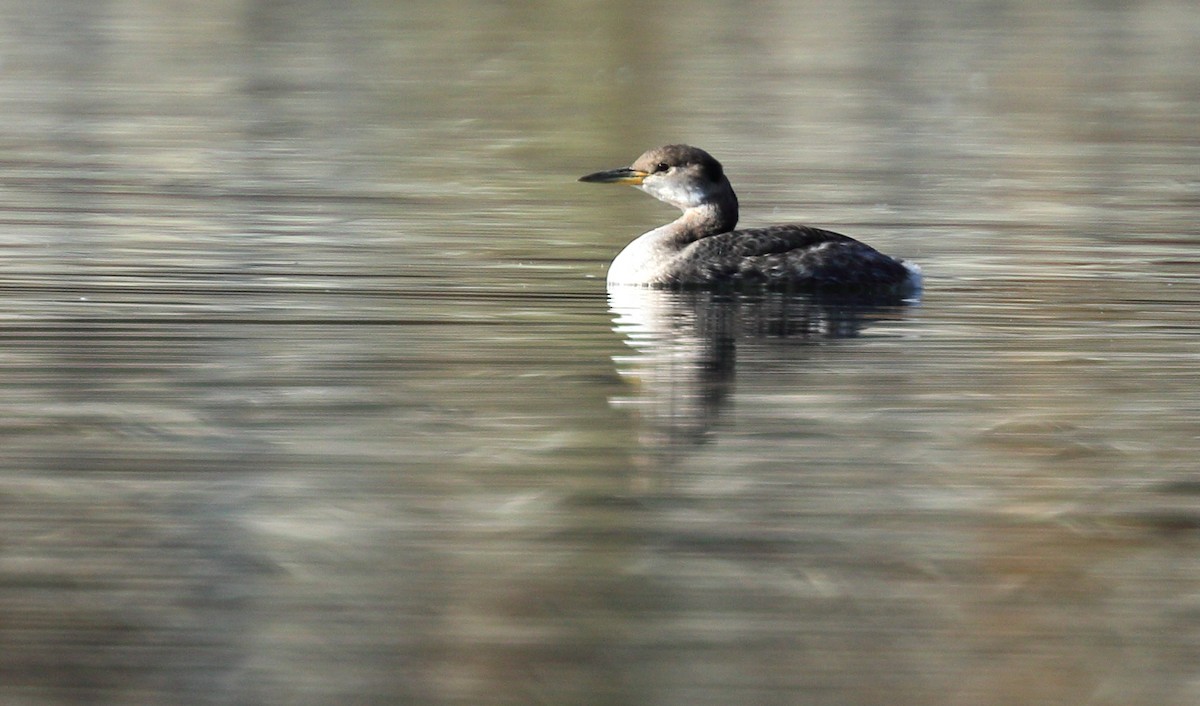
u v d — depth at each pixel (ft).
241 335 46.93
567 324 49.21
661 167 57.36
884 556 30.63
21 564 29.71
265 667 26.04
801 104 114.21
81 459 35.29
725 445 37.06
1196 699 25.34
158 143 92.84
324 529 31.68
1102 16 174.81
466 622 27.71
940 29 162.71
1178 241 65.92
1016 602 28.71
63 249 60.44
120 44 144.56
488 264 59.67
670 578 29.55
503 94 119.85
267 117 105.81
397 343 46.34
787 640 27.14
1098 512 33.09
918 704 25.04
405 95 118.62
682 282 54.90
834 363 44.70
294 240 63.93
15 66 127.85
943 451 36.83
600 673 25.88
